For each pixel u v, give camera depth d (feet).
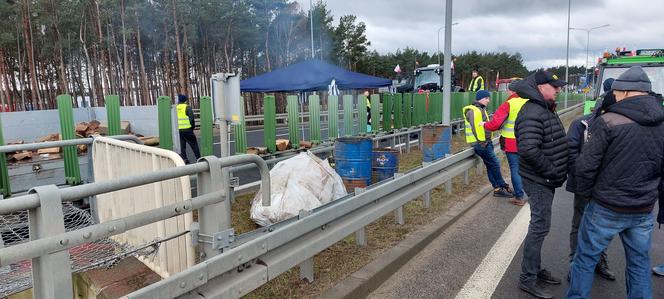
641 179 10.52
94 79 127.75
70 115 21.58
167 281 8.23
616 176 10.58
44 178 20.65
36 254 6.83
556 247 16.80
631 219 10.75
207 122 23.44
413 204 21.48
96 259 11.73
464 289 13.16
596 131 10.77
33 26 121.08
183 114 37.60
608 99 11.08
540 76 12.67
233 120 18.90
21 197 6.93
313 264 13.23
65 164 21.25
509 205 22.62
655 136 10.37
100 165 14.64
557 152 12.63
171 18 125.18
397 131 39.42
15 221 13.94
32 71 115.14
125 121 34.01
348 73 43.78
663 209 12.12
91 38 128.36
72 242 7.25
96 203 15.34
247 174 31.01
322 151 28.68
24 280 11.78
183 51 128.98
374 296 12.81
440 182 21.67
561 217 20.79
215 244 9.66
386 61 200.03
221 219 9.95
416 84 77.20
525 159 12.71
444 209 20.83
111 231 7.79
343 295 11.92
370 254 14.89
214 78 19.15
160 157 10.98
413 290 13.14
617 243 16.94
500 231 18.39
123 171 13.04
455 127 52.95
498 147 32.24
